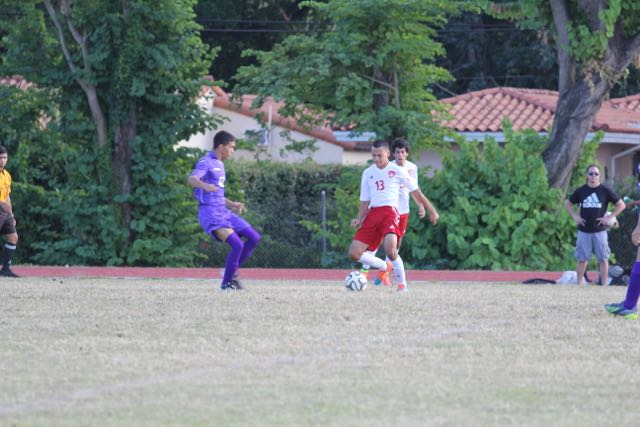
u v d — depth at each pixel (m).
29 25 75.81
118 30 73.25
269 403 21.47
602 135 76.56
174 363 25.80
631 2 72.31
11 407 21.02
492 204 72.38
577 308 37.97
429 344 28.94
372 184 44.91
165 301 39.12
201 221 44.72
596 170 59.22
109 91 74.69
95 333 30.58
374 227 44.91
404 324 32.94
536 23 77.25
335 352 27.52
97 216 74.94
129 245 75.88
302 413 20.62
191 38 76.12
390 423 19.81
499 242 72.00
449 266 73.19
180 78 75.81
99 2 74.12
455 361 26.39
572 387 23.45
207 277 65.06
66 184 78.44
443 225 73.25
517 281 64.81
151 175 74.88
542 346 28.80
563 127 75.12
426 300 40.41
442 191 73.62
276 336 30.12
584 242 59.53
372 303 38.75
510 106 110.75
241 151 124.50
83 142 77.06
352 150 127.75
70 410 20.75
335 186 77.75
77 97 75.62
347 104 76.81
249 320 33.50
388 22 75.19
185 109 76.25
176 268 68.88
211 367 25.34
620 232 73.56
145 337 29.86
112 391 22.53
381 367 25.44
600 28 72.75
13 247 59.66
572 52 73.69
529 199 72.19
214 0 153.88
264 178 104.06
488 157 73.44
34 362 25.77
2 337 29.75
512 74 150.88
